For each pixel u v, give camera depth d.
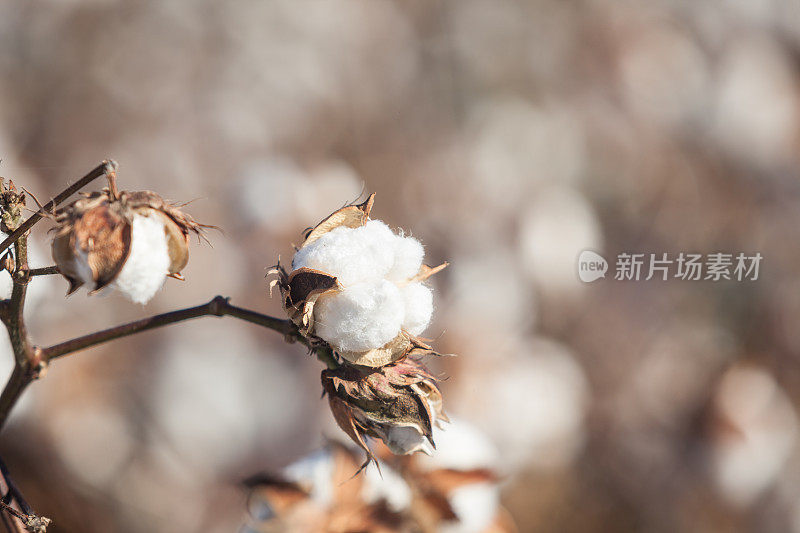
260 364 1.93
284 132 2.84
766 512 2.16
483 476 0.95
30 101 2.66
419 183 2.72
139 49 2.83
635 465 2.16
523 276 2.29
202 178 2.62
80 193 0.82
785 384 2.45
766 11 3.73
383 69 3.13
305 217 2.10
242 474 1.81
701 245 2.90
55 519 1.66
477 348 1.84
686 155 3.30
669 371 2.34
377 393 0.83
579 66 3.47
